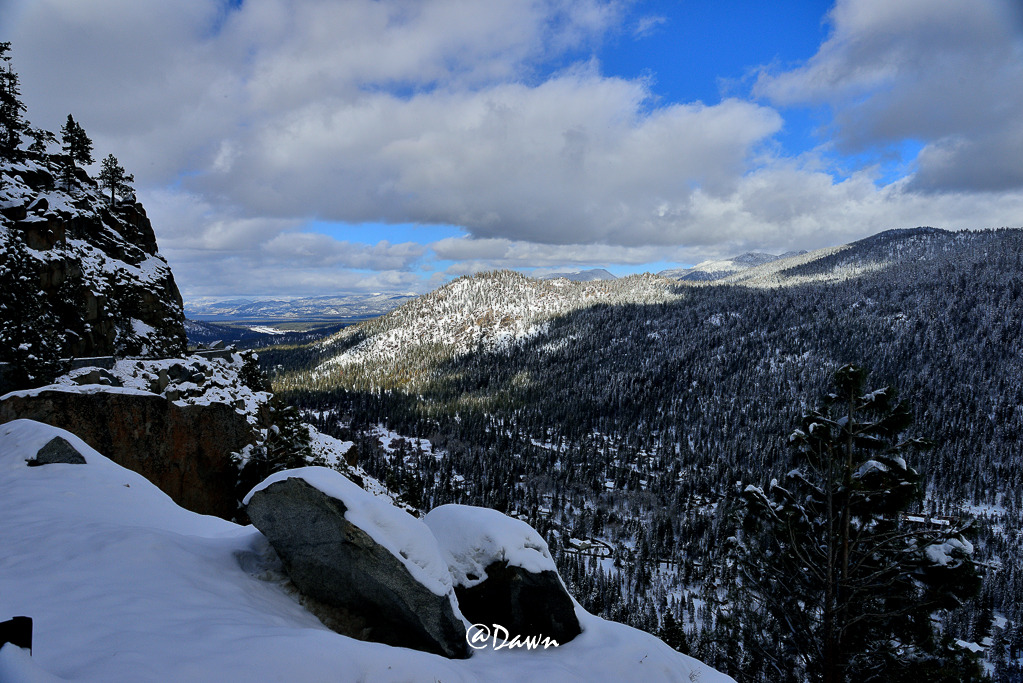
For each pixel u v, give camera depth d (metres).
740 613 15.24
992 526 150.75
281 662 5.59
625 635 9.66
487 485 170.88
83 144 46.16
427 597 8.34
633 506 169.62
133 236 44.34
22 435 13.63
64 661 4.96
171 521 11.53
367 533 8.42
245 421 30.62
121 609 6.38
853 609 13.73
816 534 14.72
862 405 14.24
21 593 6.52
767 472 182.75
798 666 14.10
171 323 38.72
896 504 13.60
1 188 29.77
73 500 10.69
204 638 5.92
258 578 9.06
